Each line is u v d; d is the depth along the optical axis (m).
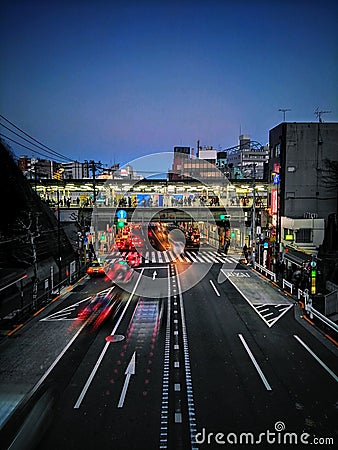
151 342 16.70
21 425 10.20
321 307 21.78
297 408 11.04
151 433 9.84
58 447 9.24
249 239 49.38
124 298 25.34
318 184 38.06
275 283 29.89
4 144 30.83
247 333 17.86
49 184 47.41
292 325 19.02
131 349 15.84
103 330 18.42
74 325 19.20
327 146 37.97
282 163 38.00
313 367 13.91
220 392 12.02
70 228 42.69
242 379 12.94
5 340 16.97
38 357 14.96
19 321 19.75
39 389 12.23
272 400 11.49
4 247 26.72
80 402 11.38
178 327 18.89
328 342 16.55
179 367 13.97
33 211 31.78
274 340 16.84
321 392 12.00
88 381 12.82
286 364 14.20
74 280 31.28
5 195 28.09
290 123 37.94
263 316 20.69
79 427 10.09
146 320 20.16
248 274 34.50
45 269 30.33
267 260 37.28
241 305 23.20
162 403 11.34
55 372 13.55
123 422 10.33
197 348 15.93
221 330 18.33
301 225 34.03
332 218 34.22
